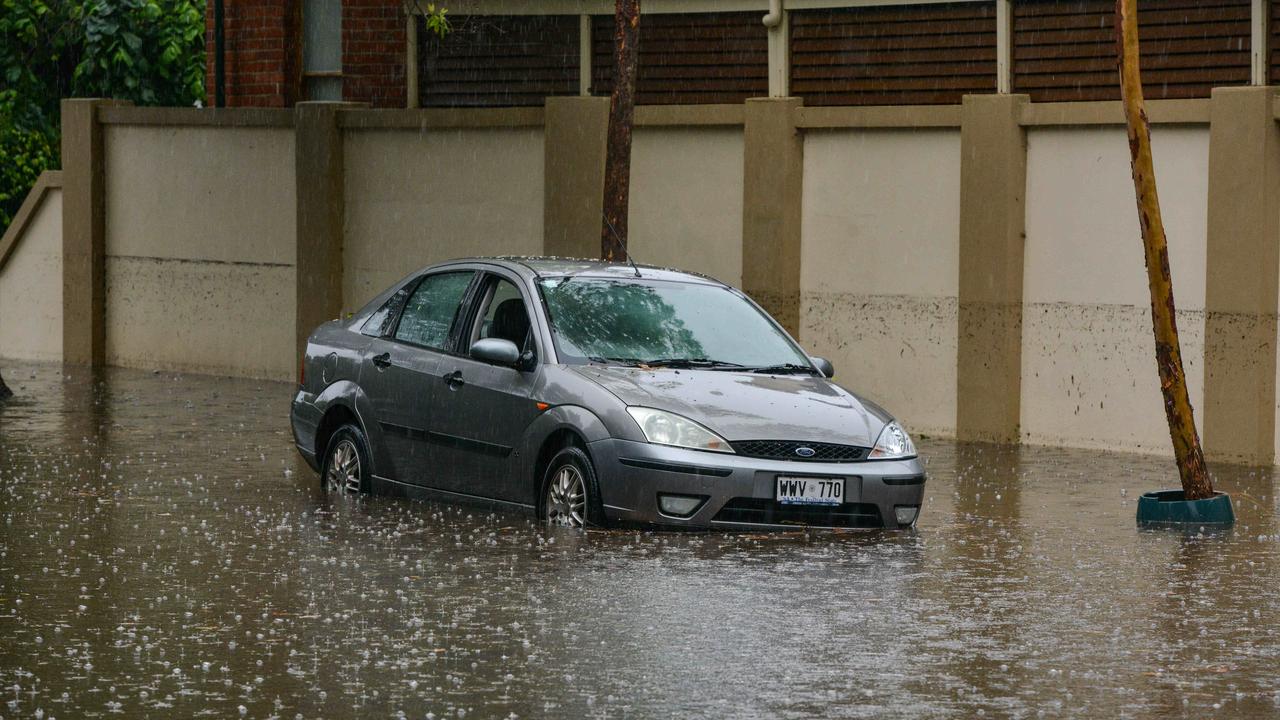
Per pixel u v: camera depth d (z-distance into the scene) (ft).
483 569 52.95
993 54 93.30
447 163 110.83
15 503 65.92
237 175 121.39
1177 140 86.33
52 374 121.70
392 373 67.00
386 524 61.11
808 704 38.14
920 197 94.32
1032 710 37.93
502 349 61.41
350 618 46.37
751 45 102.53
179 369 125.80
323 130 115.34
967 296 92.38
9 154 183.42
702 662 41.78
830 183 97.35
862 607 48.39
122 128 128.16
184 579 51.55
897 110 94.07
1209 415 85.35
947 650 43.47
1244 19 84.84
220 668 41.01
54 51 187.83
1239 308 83.87
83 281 129.70
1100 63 89.66
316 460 70.33
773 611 47.60
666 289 66.03
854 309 96.89
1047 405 91.35
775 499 57.52
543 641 43.83
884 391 96.27
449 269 67.67
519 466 61.36
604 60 109.19
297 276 117.60
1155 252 65.41
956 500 71.05
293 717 36.88
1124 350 88.28
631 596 49.19
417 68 118.01
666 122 100.89
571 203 103.86
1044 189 90.74
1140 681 40.63
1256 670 41.81
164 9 191.72
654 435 57.41
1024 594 50.78
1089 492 73.77
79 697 38.37
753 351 64.64
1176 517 65.41
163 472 74.69
